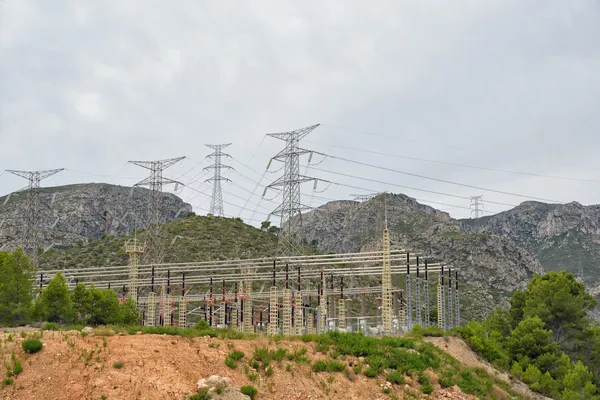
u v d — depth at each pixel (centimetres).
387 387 3353
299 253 7838
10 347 2661
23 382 2436
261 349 3153
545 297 7231
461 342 5281
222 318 9469
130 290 7819
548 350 5962
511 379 5034
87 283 8531
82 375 2530
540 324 6197
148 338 3017
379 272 7431
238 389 2692
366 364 3594
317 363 3262
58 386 2442
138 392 2470
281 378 2983
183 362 2805
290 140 7531
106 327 3391
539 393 5012
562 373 5662
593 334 6888
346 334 3994
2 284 5500
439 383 3750
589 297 7462
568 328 6969
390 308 6034
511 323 7538
